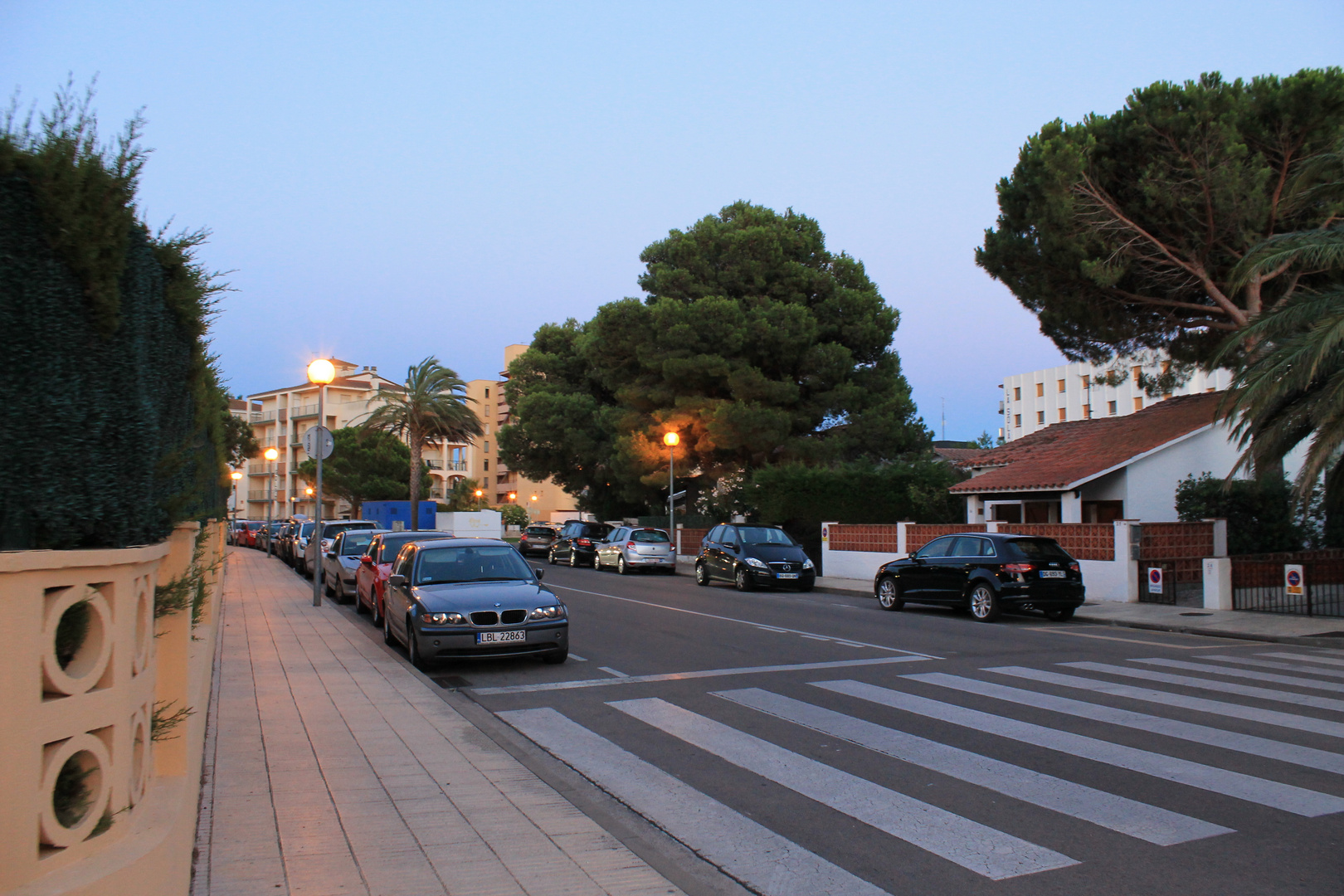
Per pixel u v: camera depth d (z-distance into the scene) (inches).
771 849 200.7
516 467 1902.1
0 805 104.3
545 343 1895.9
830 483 1195.3
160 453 170.7
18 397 117.3
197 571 192.9
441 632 416.8
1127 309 1013.8
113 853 119.3
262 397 3454.7
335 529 1045.2
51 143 122.6
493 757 267.0
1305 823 210.2
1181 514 906.7
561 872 181.5
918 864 190.2
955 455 2036.2
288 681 388.2
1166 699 354.0
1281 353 561.0
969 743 286.2
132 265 136.3
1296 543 887.7
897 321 1430.9
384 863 185.2
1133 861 189.3
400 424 1895.9
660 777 255.4
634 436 1435.8
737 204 1505.9
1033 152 976.3
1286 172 870.4
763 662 454.0
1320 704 343.0
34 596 108.7
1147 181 879.7
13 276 117.4
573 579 1117.7
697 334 1326.3
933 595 695.1
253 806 220.7
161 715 169.9
